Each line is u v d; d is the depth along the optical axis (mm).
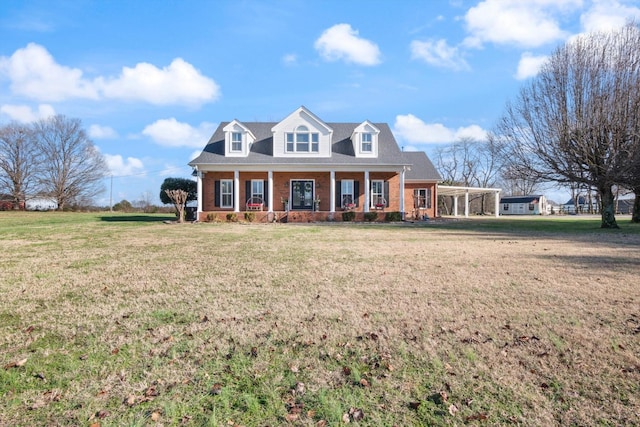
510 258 7738
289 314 3998
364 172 22453
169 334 3447
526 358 2934
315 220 20609
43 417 2182
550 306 4266
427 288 5113
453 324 3689
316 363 2883
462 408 2287
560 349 3094
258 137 23453
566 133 16578
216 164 20516
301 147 22109
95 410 2258
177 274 6051
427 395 2438
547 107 17312
